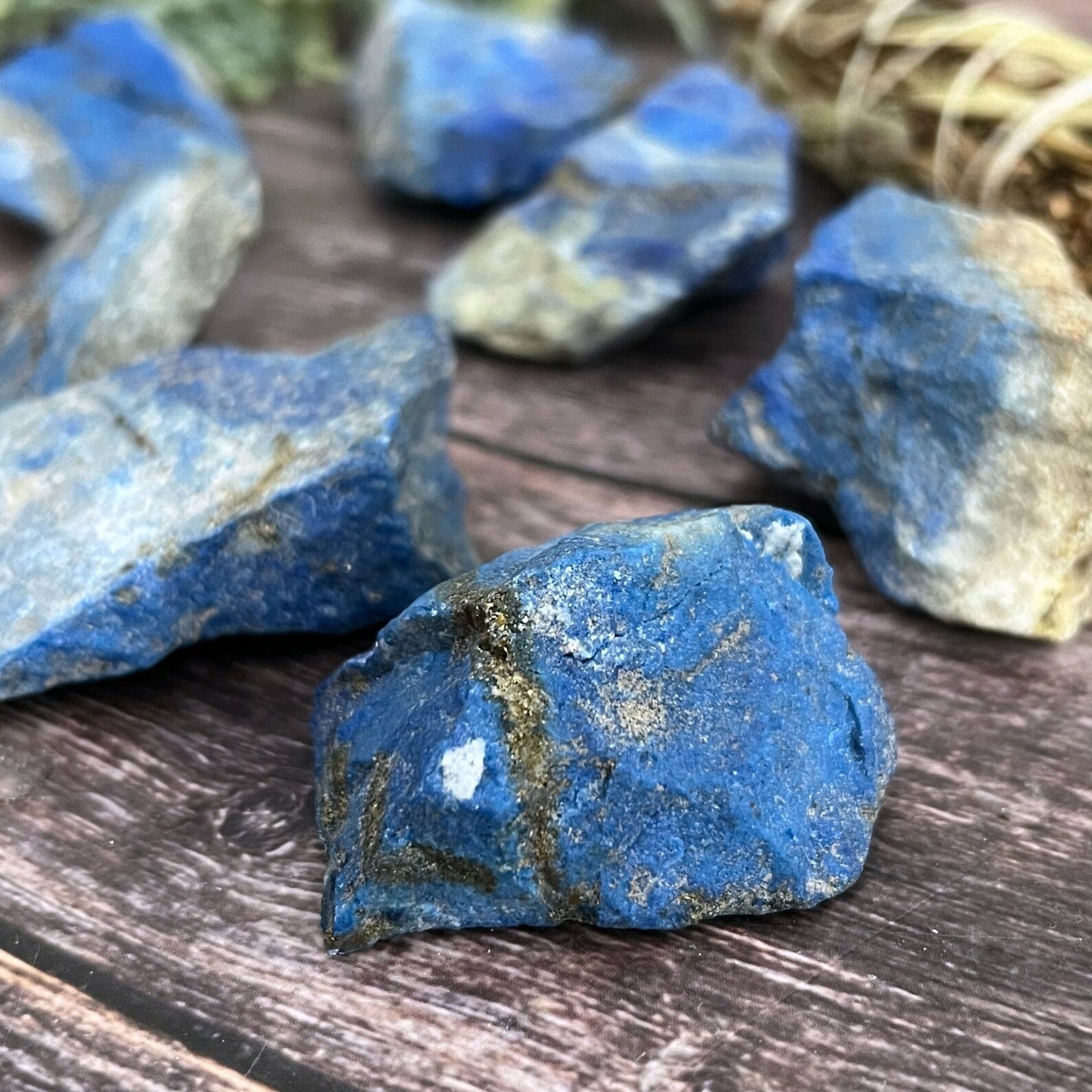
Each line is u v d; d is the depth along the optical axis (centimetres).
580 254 13
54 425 10
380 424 9
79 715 10
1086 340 9
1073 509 10
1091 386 9
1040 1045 8
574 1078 8
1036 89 12
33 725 10
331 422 9
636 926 8
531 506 12
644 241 13
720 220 13
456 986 8
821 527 11
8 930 9
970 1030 8
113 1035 8
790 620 9
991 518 10
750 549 9
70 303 12
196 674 10
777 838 8
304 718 10
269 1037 8
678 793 8
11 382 12
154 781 9
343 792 9
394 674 9
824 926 9
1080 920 9
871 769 9
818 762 8
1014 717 10
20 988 8
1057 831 9
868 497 10
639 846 8
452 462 12
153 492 9
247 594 10
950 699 10
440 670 8
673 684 8
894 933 8
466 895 8
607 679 8
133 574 9
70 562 9
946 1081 8
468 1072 8
